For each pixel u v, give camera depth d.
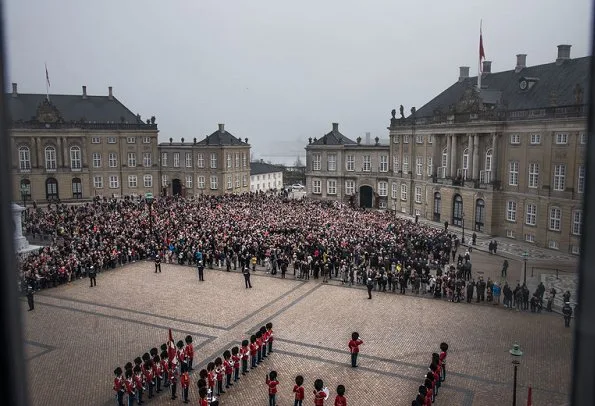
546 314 37.59
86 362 29.72
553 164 60.62
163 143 117.69
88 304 40.47
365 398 25.36
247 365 28.94
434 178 82.56
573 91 61.50
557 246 60.41
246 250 50.19
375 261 47.97
